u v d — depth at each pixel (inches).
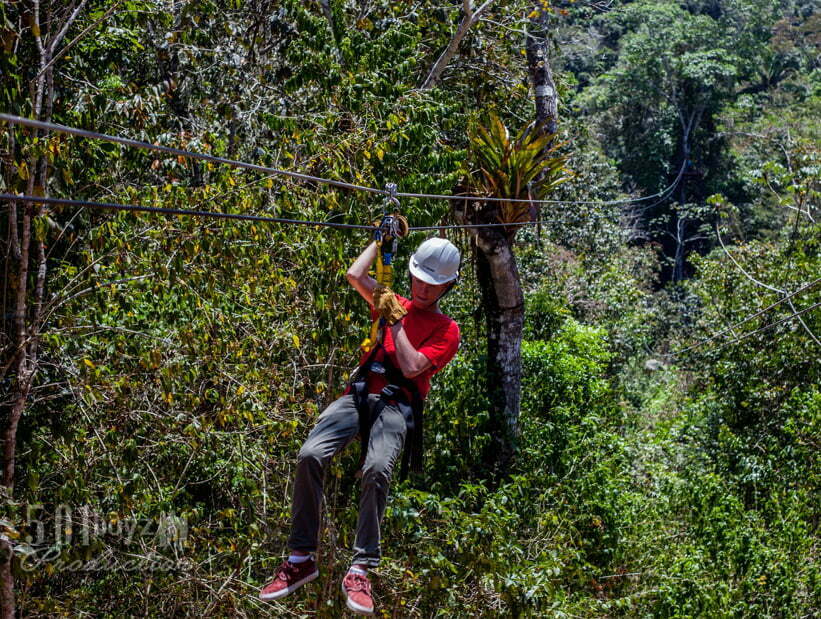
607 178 1220.5
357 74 346.9
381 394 145.9
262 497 301.3
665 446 610.9
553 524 418.6
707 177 1898.4
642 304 1064.8
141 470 293.7
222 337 277.4
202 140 311.3
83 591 295.4
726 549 473.1
